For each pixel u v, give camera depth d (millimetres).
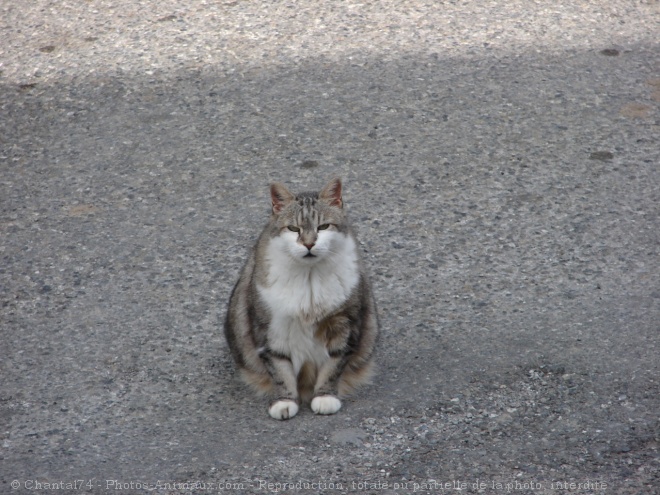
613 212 15383
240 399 11375
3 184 16641
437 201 15836
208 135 17922
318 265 10750
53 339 12672
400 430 10562
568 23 21547
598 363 11711
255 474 9805
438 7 22391
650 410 10727
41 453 10273
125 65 20250
